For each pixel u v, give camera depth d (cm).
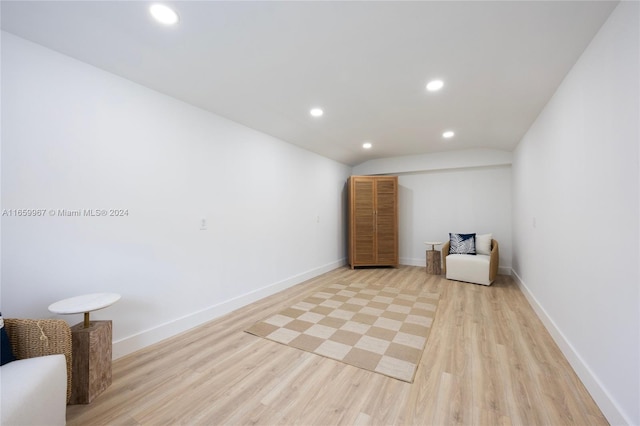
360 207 533
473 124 331
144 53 184
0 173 159
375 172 568
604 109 151
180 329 250
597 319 158
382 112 296
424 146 452
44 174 174
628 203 130
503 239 485
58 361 131
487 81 223
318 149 453
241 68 205
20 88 165
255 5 141
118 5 140
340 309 310
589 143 169
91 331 159
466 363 197
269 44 176
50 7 141
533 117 294
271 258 369
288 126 339
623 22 133
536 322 269
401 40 171
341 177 563
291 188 411
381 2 139
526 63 195
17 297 165
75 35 165
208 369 192
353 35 167
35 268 171
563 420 143
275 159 378
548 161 253
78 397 157
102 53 183
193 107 267
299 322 273
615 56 140
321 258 493
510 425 139
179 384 175
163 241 240
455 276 433
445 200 532
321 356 209
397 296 358
